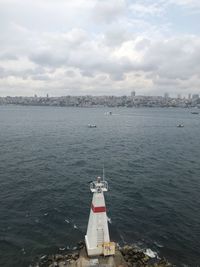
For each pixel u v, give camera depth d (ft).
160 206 145.79
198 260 103.81
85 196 156.87
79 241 112.37
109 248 90.58
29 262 99.76
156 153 277.03
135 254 101.91
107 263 88.53
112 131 465.88
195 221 130.72
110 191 165.37
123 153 274.98
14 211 135.74
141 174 201.98
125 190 167.73
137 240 114.21
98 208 89.86
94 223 90.38
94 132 446.19
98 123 619.67
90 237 91.30
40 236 115.34
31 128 480.64
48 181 180.45
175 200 154.10
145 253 105.60
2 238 112.88
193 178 194.39
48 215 132.57
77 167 217.36
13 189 164.04
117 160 244.01
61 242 111.55
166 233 119.96
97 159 246.27
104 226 91.35
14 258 101.71
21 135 384.47
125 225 125.39
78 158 247.91
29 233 117.19
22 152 265.54
